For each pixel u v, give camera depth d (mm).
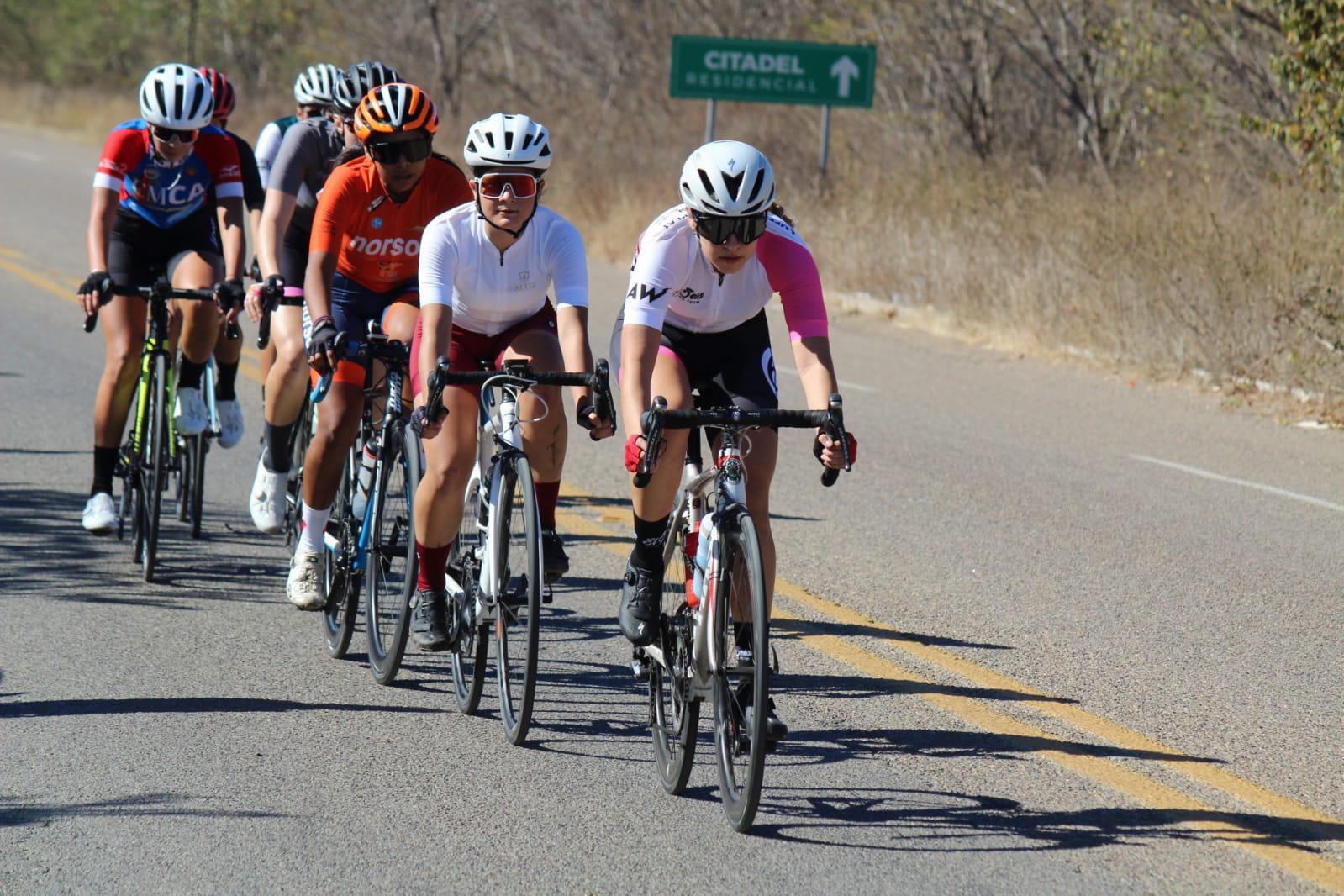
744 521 12336
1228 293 36938
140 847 12094
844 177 60688
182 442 21891
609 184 66688
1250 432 31203
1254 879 11891
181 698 15586
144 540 20344
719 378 14422
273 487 19969
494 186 14500
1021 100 63781
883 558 21422
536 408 15391
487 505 15281
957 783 13797
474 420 15172
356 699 15805
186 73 18750
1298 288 35500
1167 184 47750
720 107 75500
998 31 61344
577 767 14062
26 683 15836
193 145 20234
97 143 96938
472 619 15258
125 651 16984
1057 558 21578
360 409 17125
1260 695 16266
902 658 17297
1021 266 45062
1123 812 13172
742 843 12430
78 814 12688
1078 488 26062
